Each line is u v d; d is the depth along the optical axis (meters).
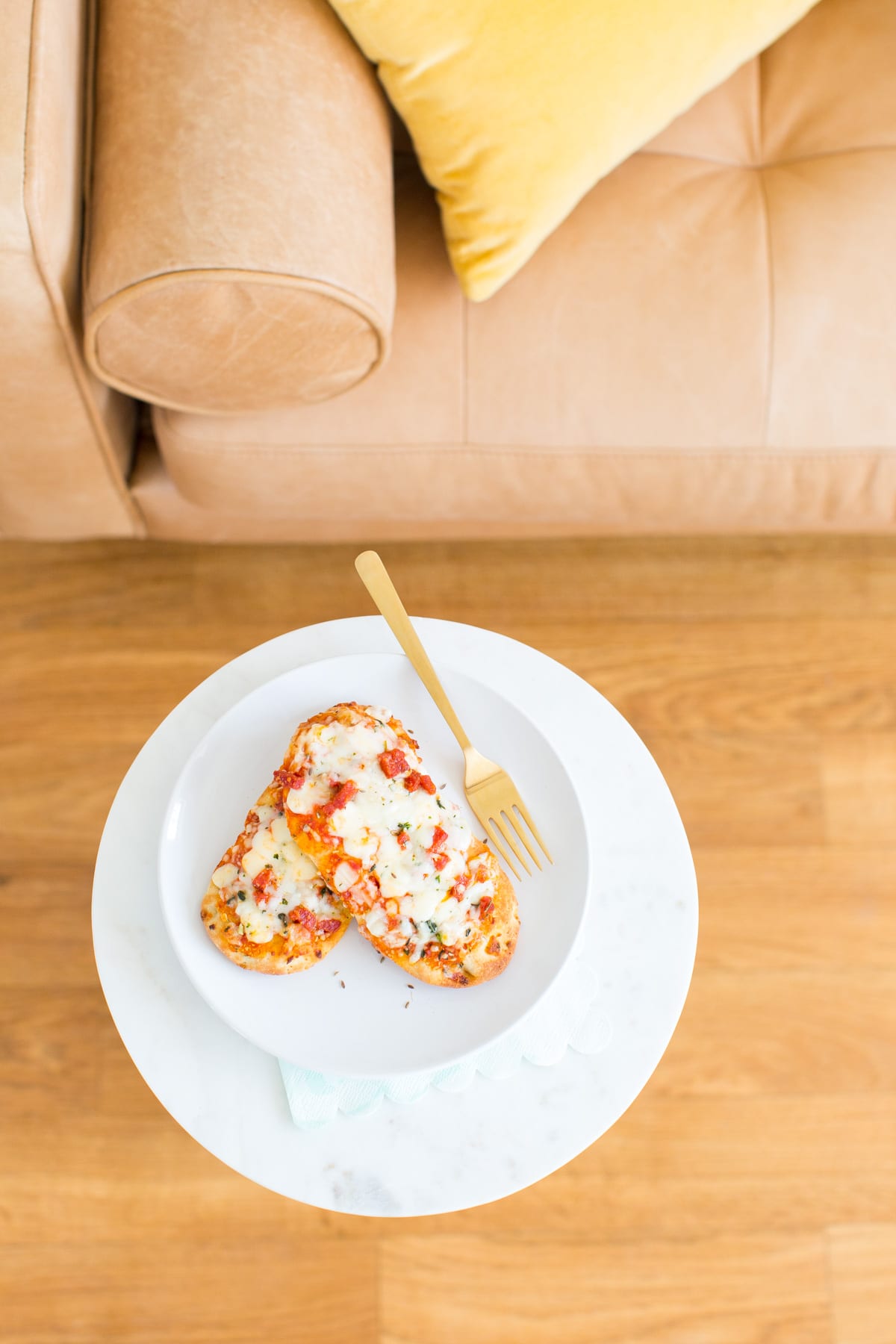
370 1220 1.21
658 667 1.36
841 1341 1.21
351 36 1.06
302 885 0.97
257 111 1.00
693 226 1.14
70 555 1.36
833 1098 1.26
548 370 1.12
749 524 1.23
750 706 1.35
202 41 1.01
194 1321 1.19
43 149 0.98
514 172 1.07
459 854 0.96
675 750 1.34
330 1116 0.98
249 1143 0.98
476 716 1.03
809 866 1.31
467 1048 0.96
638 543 1.40
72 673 1.33
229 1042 0.99
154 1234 1.20
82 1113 1.22
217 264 0.98
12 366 1.05
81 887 1.28
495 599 1.37
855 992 1.28
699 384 1.12
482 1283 1.21
